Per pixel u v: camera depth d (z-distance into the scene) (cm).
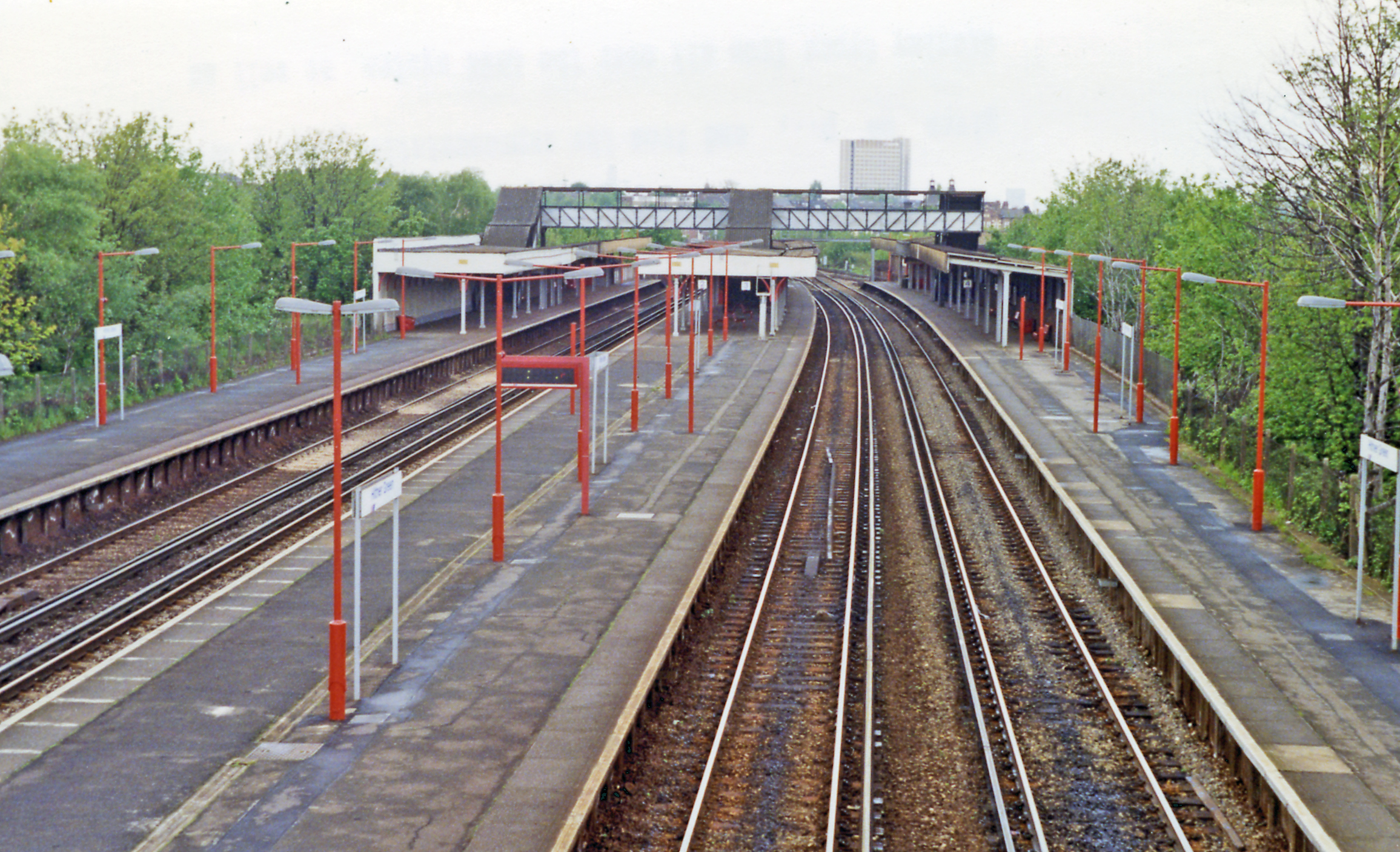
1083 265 8225
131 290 5706
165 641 2408
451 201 14775
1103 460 4519
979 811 1831
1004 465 4709
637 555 3116
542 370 3538
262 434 4756
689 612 2661
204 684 2183
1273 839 1745
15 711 2175
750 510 3897
